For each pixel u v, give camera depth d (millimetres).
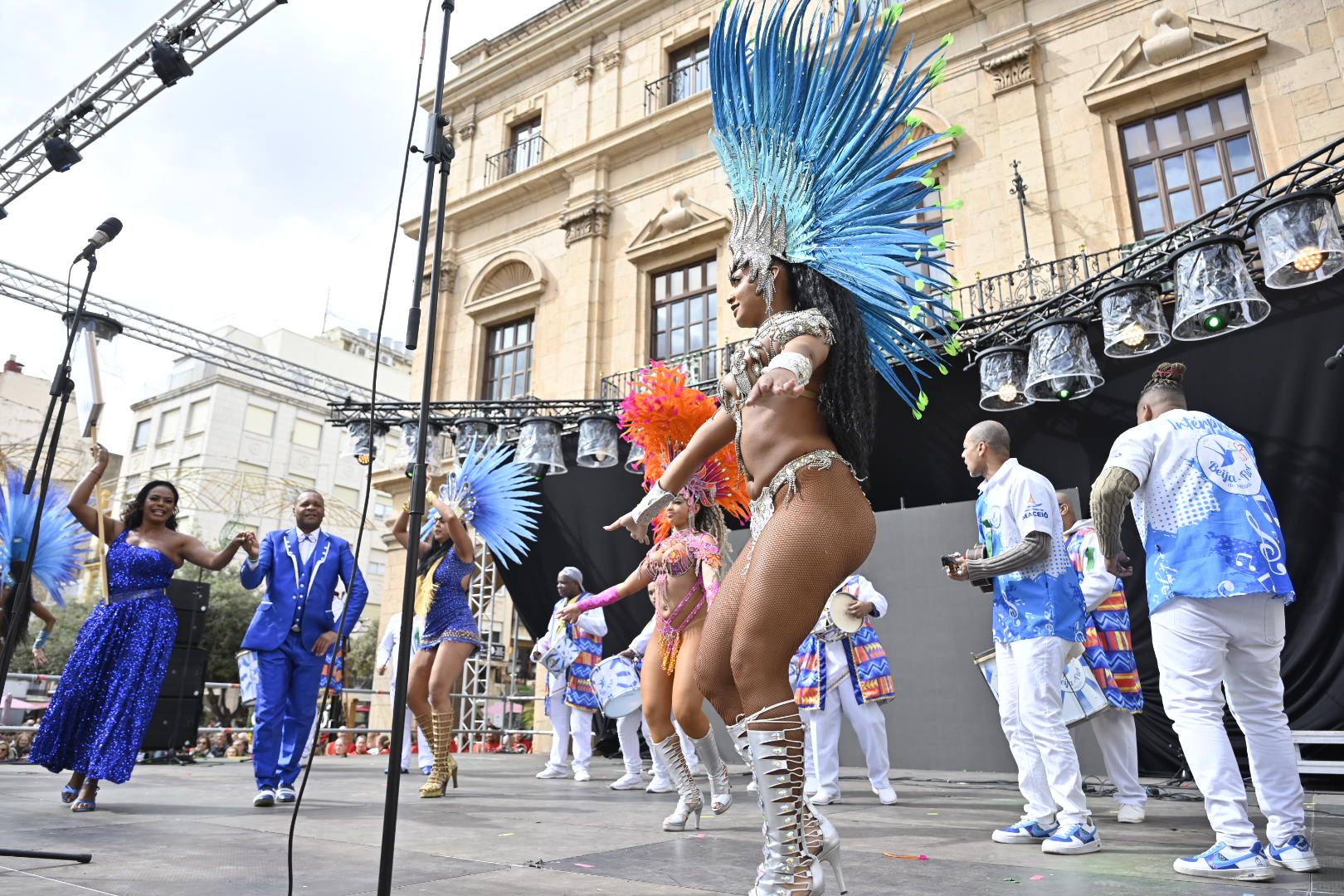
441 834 3045
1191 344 6492
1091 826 2715
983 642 6375
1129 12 8906
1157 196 8445
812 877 1642
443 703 4484
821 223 1808
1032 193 8820
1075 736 5969
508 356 12883
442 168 2236
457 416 9648
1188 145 8414
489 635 10984
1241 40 8086
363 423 9484
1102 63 8922
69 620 20484
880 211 1829
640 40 12859
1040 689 2854
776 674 1544
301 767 6695
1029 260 8117
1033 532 2926
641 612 9039
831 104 1863
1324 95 7746
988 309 8633
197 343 11844
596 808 4023
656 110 12016
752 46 2027
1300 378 6016
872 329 1941
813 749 4570
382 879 1579
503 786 5324
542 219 12883
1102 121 8758
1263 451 6066
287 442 33750
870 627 4586
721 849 2723
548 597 9547
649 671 3289
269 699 3934
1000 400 7000
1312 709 5625
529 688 17141
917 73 1889
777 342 1655
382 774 6262
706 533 3236
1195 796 4672
